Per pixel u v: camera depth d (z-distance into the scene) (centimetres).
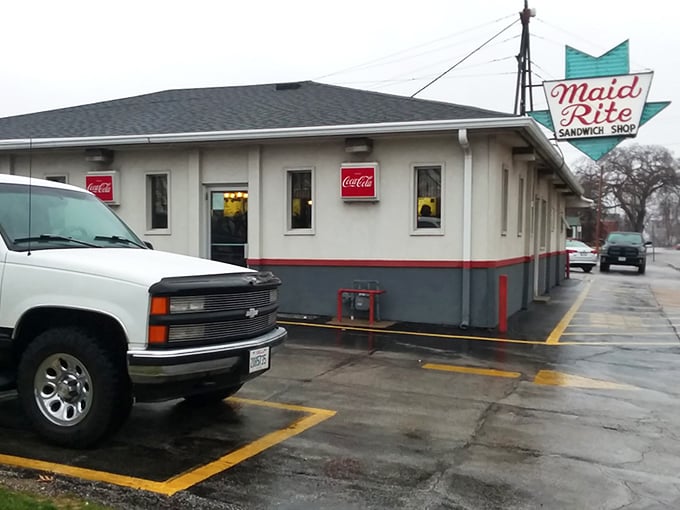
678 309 1454
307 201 1206
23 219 538
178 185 1262
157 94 1684
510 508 395
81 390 478
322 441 512
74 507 373
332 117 1184
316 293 1189
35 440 497
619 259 2953
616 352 916
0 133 1411
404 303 1134
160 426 544
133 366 450
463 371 773
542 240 1789
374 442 512
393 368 780
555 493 420
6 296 495
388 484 428
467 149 1066
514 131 1046
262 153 1212
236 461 464
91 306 465
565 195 2289
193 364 465
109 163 1301
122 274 467
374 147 1141
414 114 1130
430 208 1130
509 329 1096
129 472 438
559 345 959
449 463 469
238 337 512
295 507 390
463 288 1094
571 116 2034
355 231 1159
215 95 1572
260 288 538
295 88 1556
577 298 1670
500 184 1131
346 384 698
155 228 1297
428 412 599
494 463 471
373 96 1352
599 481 441
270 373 744
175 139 1182
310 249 1190
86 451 476
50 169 1338
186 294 470
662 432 554
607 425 570
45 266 487
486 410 609
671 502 410
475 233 1086
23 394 488
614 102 1988
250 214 1216
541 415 597
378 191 1133
